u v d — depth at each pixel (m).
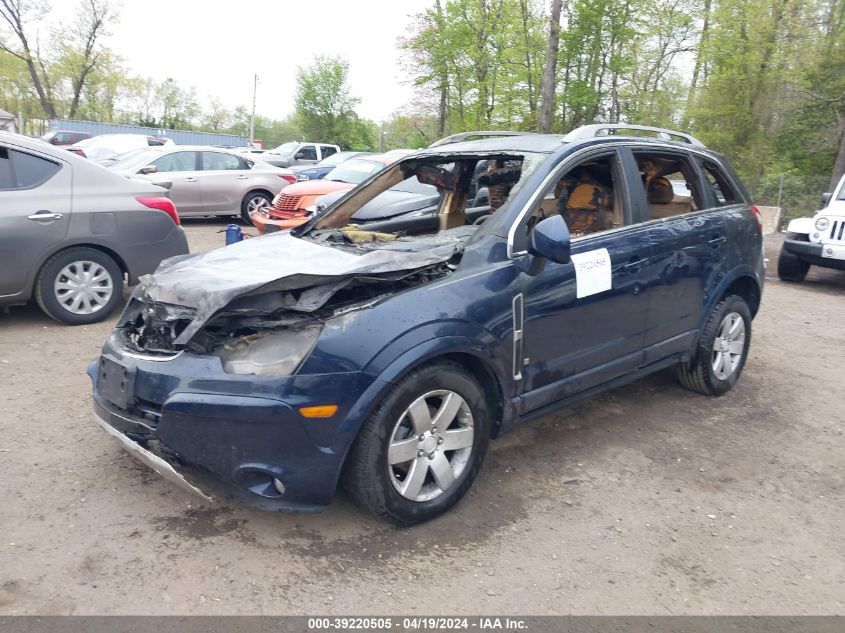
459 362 3.71
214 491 3.67
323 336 3.21
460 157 4.69
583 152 4.37
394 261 3.55
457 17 26.78
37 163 6.49
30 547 3.29
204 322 3.26
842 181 11.47
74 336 6.45
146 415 3.36
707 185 5.30
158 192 7.12
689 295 4.93
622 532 3.62
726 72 25.05
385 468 3.33
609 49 22.72
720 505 3.93
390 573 3.21
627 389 5.63
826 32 24.81
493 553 3.39
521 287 3.83
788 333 7.72
